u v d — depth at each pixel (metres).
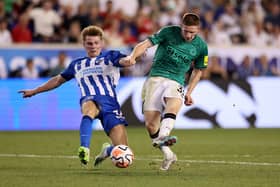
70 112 56.31
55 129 55.91
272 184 23.81
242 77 62.19
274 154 35.53
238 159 32.94
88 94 27.22
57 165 30.08
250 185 23.53
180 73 29.19
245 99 57.78
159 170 28.14
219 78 59.84
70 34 63.00
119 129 27.03
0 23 62.41
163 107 29.11
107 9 65.81
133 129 54.38
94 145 41.12
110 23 64.94
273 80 58.75
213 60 61.72
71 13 64.56
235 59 62.50
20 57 58.00
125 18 65.94
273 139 45.97
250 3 73.38
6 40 62.25
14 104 55.53
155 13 69.94
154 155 35.03
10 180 24.73
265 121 58.16
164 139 26.36
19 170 28.08
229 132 52.09
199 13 68.50
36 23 63.41
